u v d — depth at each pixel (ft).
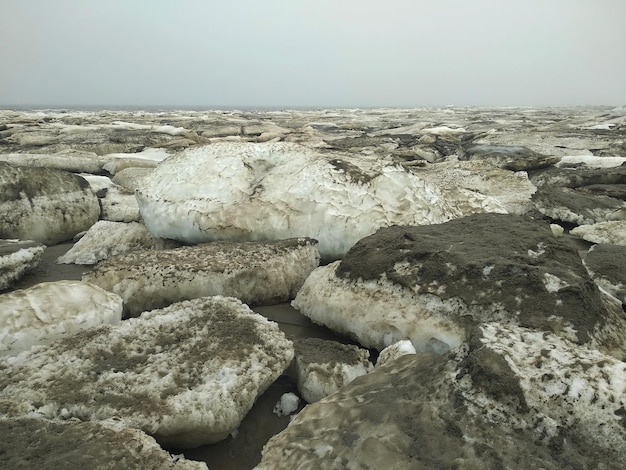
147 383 9.51
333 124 102.27
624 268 16.55
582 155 45.78
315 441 7.50
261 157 21.61
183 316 11.98
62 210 23.34
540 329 10.61
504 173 32.04
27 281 17.42
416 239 14.21
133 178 33.78
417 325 11.99
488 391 7.13
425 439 6.90
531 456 6.41
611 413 6.55
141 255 16.56
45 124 79.87
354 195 19.31
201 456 9.09
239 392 9.46
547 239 13.83
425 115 152.66
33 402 8.83
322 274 15.11
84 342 10.71
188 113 162.09
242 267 15.39
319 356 11.23
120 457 7.40
